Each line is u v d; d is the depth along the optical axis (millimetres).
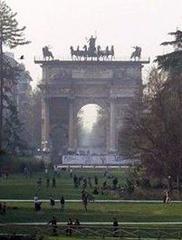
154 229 129375
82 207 165375
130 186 193750
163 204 172000
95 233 125562
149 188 198250
